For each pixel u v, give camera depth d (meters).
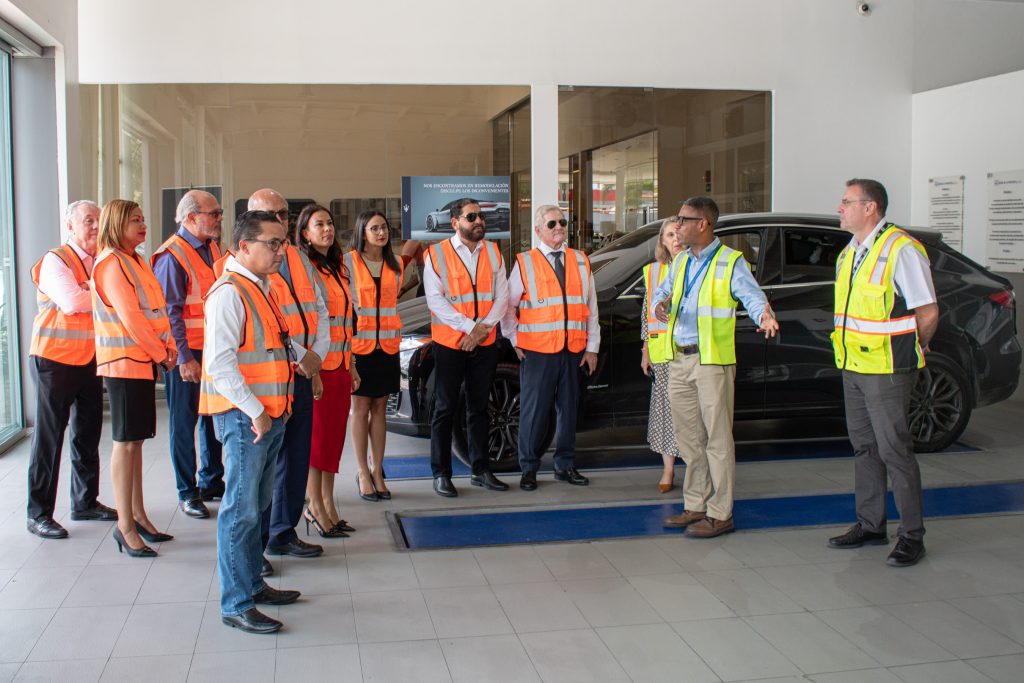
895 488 4.52
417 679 3.28
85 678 3.26
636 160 9.10
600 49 8.90
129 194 8.38
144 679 3.26
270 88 8.50
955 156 9.08
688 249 5.05
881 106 9.59
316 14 8.45
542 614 3.86
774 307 6.34
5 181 7.39
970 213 8.91
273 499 4.52
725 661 3.43
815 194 9.52
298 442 4.44
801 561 4.52
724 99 9.26
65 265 4.78
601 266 6.50
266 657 3.44
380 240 5.32
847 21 9.45
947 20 9.70
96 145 8.27
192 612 3.86
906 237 4.48
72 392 4.84
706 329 4.82
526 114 8.84
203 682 3.24
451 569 4.40
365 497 5.59
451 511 5.35
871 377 4.51
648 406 6.31
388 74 8.59
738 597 4.05
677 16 9.05
